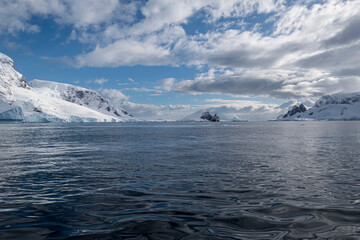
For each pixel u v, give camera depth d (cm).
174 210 676
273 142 3050
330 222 583
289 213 646
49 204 737
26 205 729
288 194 825
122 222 593
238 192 853
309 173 1173
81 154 1962
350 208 682
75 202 754
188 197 797
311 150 2161
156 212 661
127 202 750
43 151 2198
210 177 1092
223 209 680
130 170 1264
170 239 500
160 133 5534
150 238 505
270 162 1512
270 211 662
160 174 1162
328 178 1064
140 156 1811
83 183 996
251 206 705
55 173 1203
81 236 516
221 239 498
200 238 503
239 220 600
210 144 2803
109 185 960
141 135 4750
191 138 3866
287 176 1109
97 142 3158
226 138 3831
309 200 759
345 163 1462
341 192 846
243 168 1312
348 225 565
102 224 582
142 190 885
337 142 2992
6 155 1927
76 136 4478
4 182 1023
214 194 830
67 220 610
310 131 6200
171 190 884
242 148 2364
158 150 2212
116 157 1764
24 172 1233
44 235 523
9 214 655
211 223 583
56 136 4494
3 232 539
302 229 544
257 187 920
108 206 714
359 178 1062
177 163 1485
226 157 1739
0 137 4234
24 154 1989
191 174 1159
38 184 985
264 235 515
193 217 623
